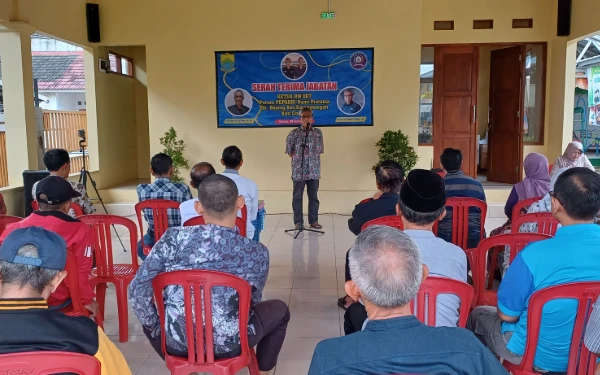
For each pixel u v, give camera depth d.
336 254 5.00
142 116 8.69
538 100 7.74
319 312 3.50
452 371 1.11
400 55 6.76
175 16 6.88
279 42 6.85
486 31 7.51
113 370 1.28
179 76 6.97
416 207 1.95
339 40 6.79
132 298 2.03
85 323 1.27
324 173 7.02
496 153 8.22
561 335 1.75
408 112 6.84
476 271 2.56
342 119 6.92
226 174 3.66
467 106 7.86
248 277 2.05
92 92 7.18
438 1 7.54
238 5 6.82
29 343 1.17
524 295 1.81
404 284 1.16
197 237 1.98
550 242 1.80
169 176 3.75
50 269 1.28
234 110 6.99
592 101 9.73
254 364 2.28
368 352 1.12
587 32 6.44
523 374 1.84
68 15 6.43
